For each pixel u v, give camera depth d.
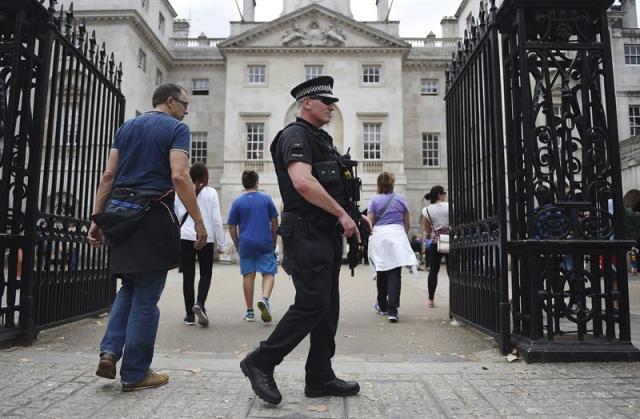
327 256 3.18
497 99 4.89
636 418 2.99
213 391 3.49
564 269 4.50
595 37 4.79
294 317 3.14
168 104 3.92
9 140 4.95
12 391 3.42
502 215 4.76
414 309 7.87
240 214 6.60
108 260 7.02
